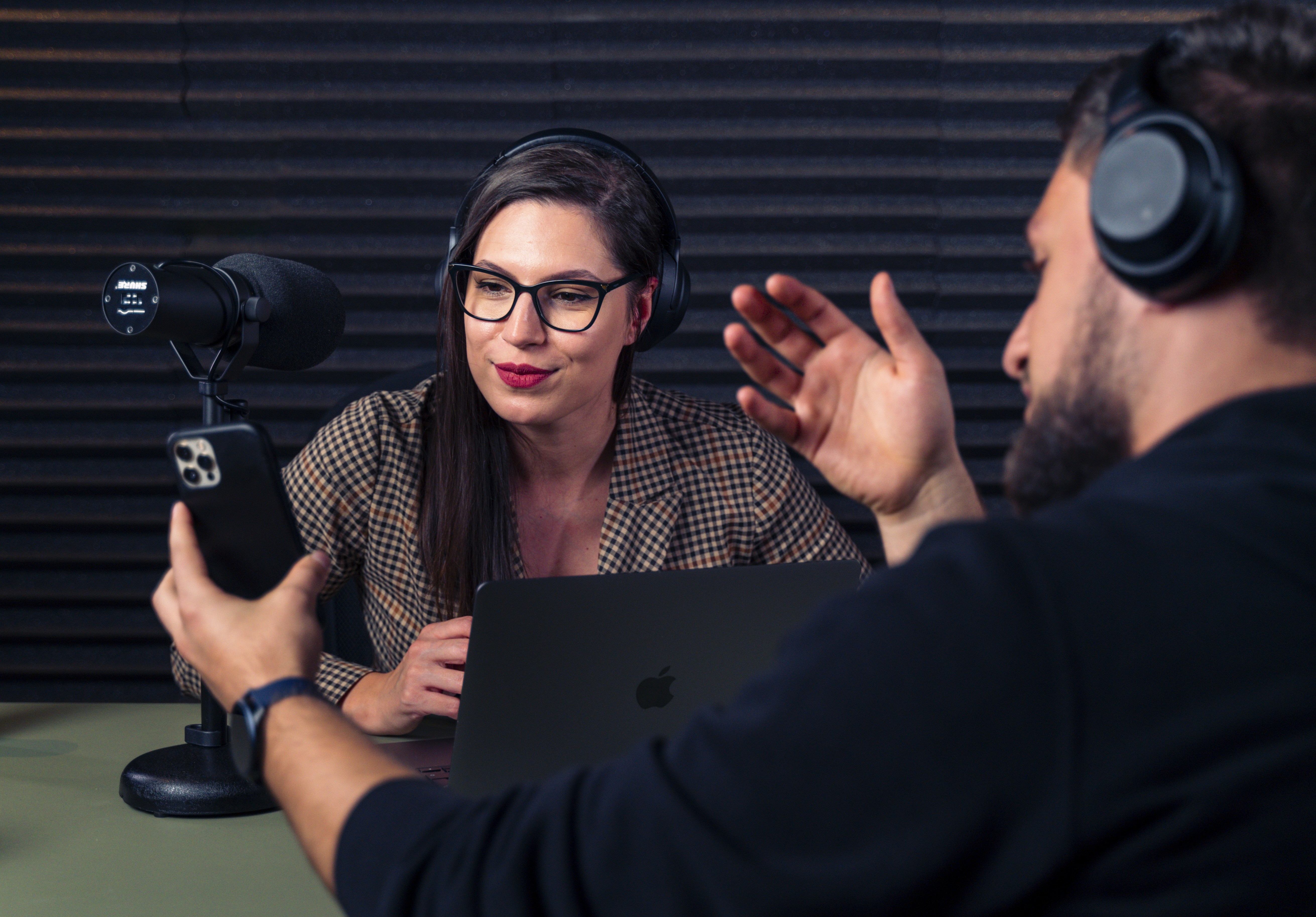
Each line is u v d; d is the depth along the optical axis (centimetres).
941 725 46
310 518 166
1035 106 266
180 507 81
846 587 115
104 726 153
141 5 262
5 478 267
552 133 151
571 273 144
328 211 265
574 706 107
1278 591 47
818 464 86
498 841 55
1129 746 45
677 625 108
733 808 48
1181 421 56
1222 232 52
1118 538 49
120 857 111
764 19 262
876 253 268
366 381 269
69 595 269
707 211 267
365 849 59
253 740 70
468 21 262
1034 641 46
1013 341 68
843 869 47
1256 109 54
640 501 166
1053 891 48
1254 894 46
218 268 136
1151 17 265
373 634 175
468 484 157
